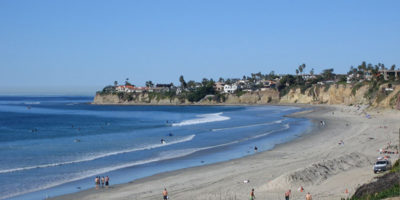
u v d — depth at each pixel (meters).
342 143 64.12
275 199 32.84
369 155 51.03
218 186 38.91
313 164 42.00
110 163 52.50
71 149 64.62
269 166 48.25
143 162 53.34
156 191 38.06
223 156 57.81
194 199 34.38
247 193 35.53
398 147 57.44
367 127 87.81
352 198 29.38
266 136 80.06
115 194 37.22
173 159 55.66
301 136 78.38
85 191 38.59
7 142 74.62
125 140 76.44
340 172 41.38
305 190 35.25
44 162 52.75
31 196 36.78
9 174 45.31
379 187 29.11
